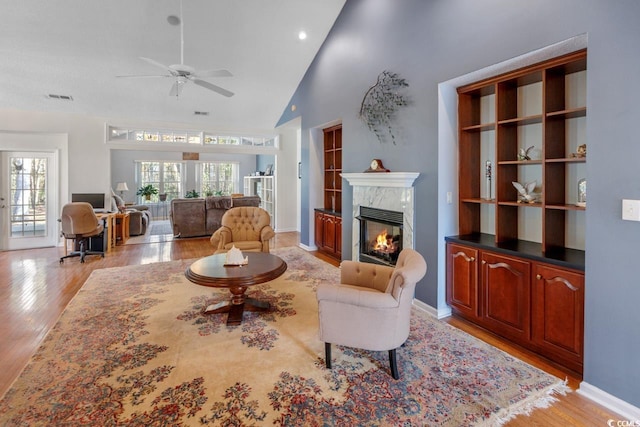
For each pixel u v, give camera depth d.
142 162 11.80
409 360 2.45
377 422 1.82
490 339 2.79
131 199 11.50
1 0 3.94
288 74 6.13
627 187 1.88
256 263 3.37
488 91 3.18
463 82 3.09
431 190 3.28
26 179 6.38
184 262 5.36
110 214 6.31
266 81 6.25
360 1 4.38
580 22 2.08
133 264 5.24
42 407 1.91
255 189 10.62
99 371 2.27
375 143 4.13
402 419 1.84
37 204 6.48
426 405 1.96
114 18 4.36
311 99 5.91
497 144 2.95
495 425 1.82
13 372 2.29
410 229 3.51
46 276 4.54
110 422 1.80
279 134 8.33
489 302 2.83
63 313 3.26
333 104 5.15
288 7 4.64
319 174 6.37
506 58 2.54
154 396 2.01
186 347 2.61
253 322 3.07
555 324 2.33
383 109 3.95
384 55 3.92
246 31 4.95
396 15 3.71
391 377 2.23
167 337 2.77
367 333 2.19
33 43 4.61
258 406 1.93
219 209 7.86
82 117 6.55
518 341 2.69
